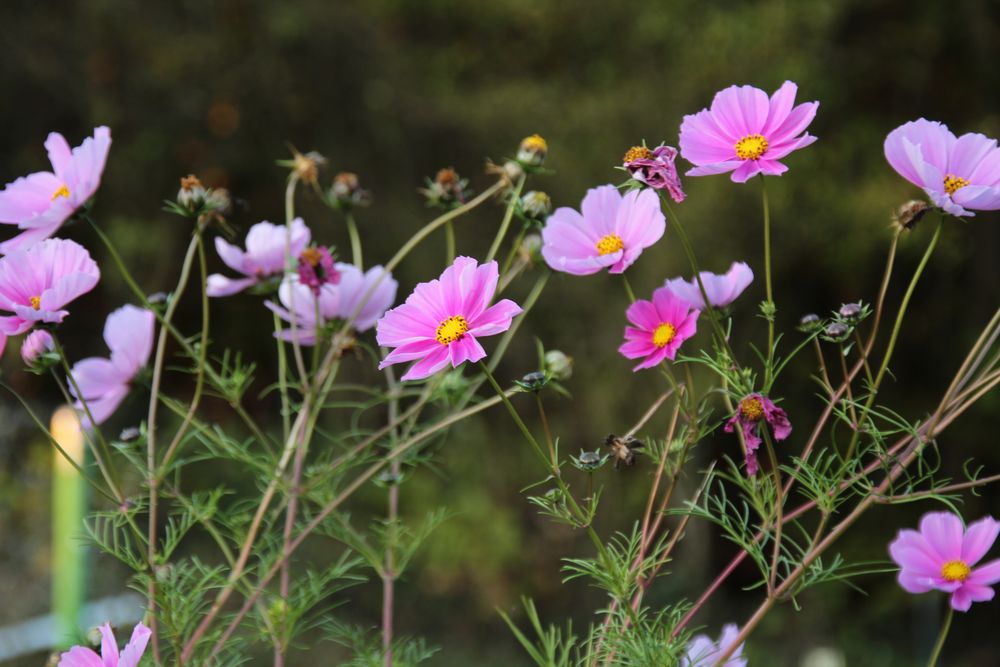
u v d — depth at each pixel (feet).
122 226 30.73
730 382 4.49
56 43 31.01
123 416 26.58
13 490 25.52
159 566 4.90
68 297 4.51
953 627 31.35
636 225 4.84
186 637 4.84
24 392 30.25
